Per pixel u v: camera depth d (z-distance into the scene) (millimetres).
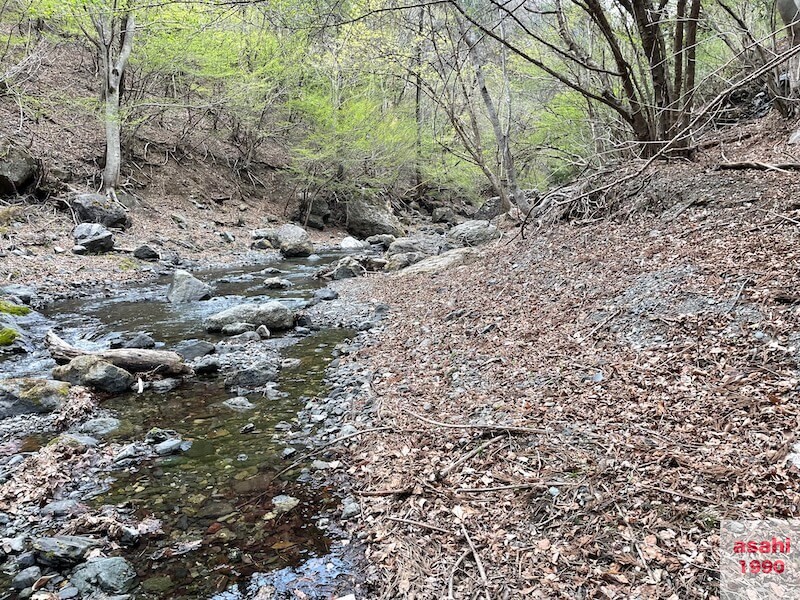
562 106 17641
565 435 3922
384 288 11742
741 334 4422
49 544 3299
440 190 34812
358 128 23109
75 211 16078
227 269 16125
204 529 3578
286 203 25875
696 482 3119
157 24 17172
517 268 9000
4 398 5496
